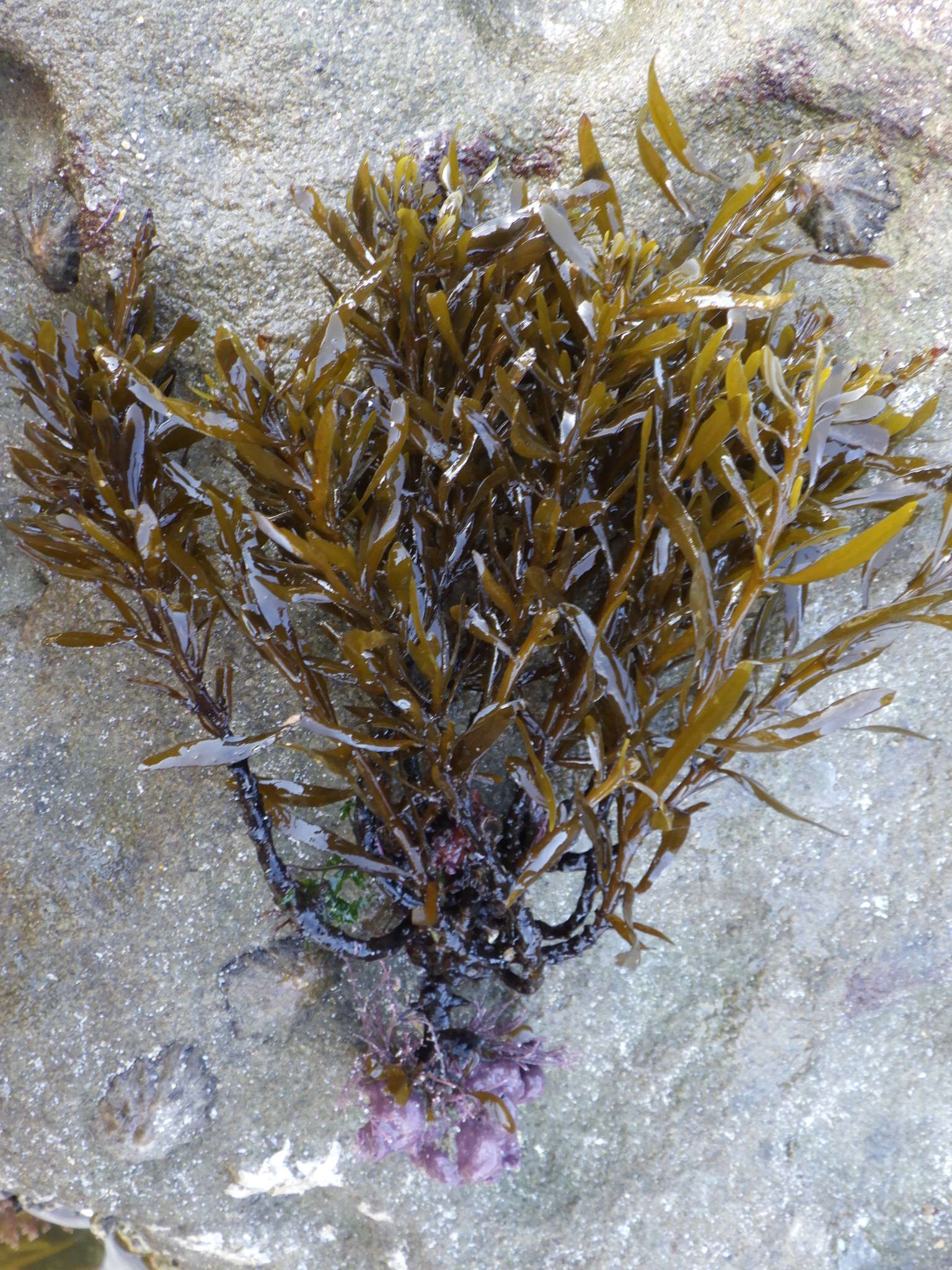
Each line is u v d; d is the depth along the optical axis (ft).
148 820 1.02
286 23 0.93
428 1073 0.96
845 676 1.03
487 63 0.96
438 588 0.86
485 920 0.93
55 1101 1.03
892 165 0.96
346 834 1.04
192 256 0.95
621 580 0.80
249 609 0.84
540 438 0.79
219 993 1.04
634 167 0.95
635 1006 1.09
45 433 0.87
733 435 0.84
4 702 1.02
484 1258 1.06
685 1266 1.07
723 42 0.94
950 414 0.99
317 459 0.74
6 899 1.02
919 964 1.09
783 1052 1.09
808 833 1.06
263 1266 1.09
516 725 1.01
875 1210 1.11
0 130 0.99
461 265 0.81
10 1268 1.11
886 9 0.93
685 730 0.75
